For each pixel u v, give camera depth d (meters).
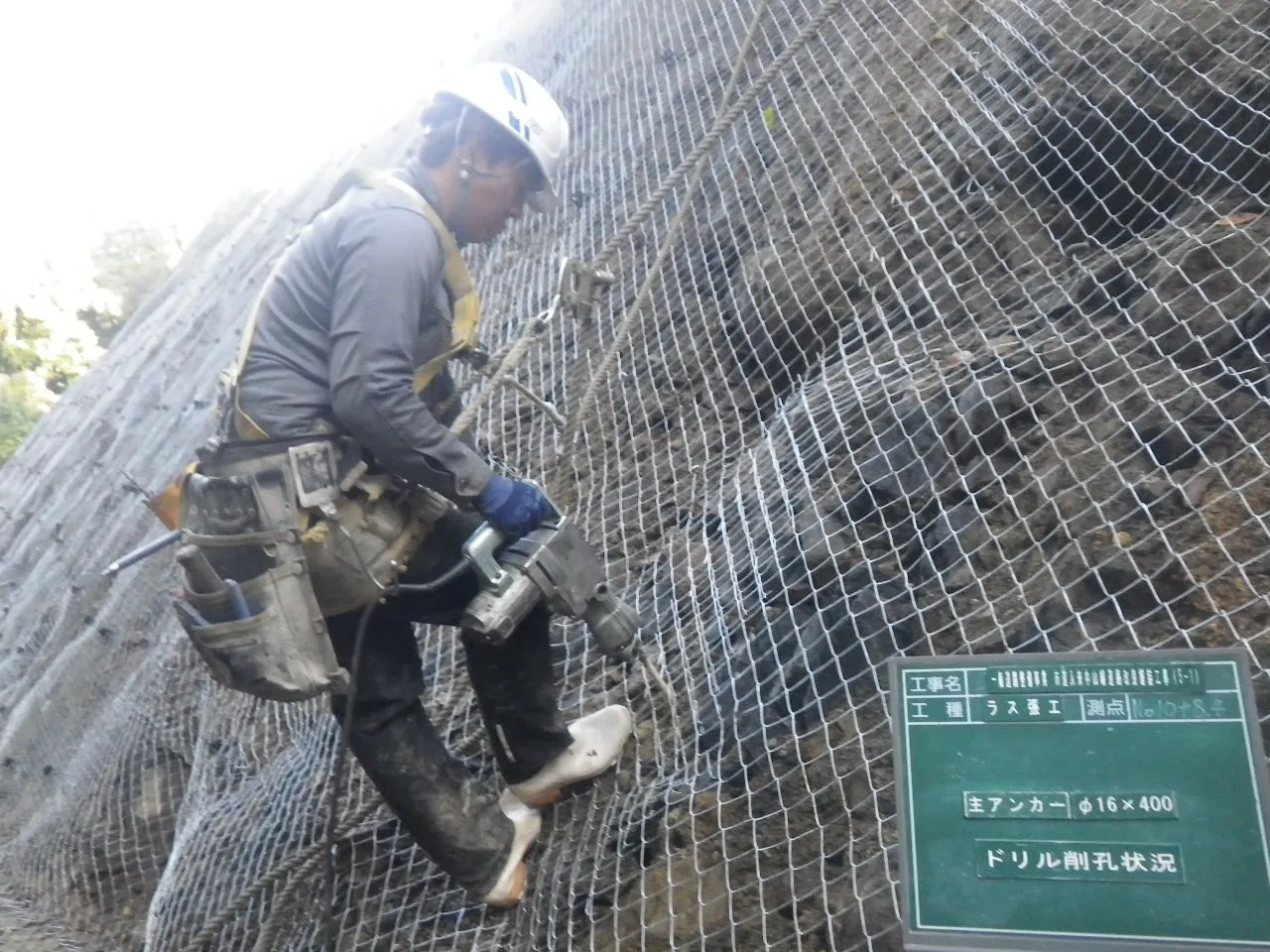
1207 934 1.38
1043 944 1.43
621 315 4.25
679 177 2.94
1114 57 3.04
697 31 5.34
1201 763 1.45
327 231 2.20
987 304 2.95
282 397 2.21
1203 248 2.51
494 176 2.24
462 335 2.30
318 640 2.22
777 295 3.57
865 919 2.01
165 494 2.46
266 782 3.70
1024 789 1.50
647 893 2.34
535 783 2.60
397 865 2.96
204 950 3.29
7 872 4.97
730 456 3.36
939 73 3.63
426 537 2.38
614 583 3.29
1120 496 2.30
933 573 2.46
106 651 5.90
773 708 2.49
